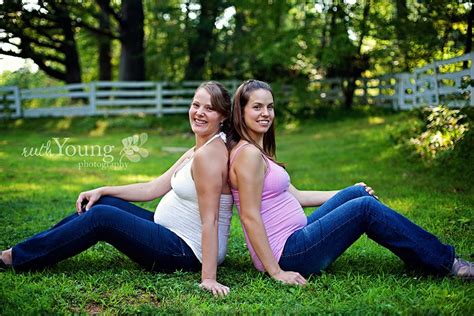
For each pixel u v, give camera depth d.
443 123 9.16
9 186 8.74
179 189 3.90
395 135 11.98
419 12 11.45
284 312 3.26
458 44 11.68
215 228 3.75
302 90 20.34
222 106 3.86
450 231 5.35
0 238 5.16
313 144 14.25
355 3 17.94
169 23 22.59
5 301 3.38
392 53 16.88
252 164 3.71
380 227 3.76
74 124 20.00
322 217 3.87
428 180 8.16
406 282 3.77
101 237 3.91
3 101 21.08
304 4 20.38
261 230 3.75
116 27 25.88
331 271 4.10
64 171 10.52
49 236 3.95
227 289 3.65
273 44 19.70
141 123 20.00
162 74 23.91
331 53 18.56
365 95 20.59
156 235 3.89
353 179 8.80
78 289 3.67
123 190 4.32
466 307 3.29
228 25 21.98
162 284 3.72
